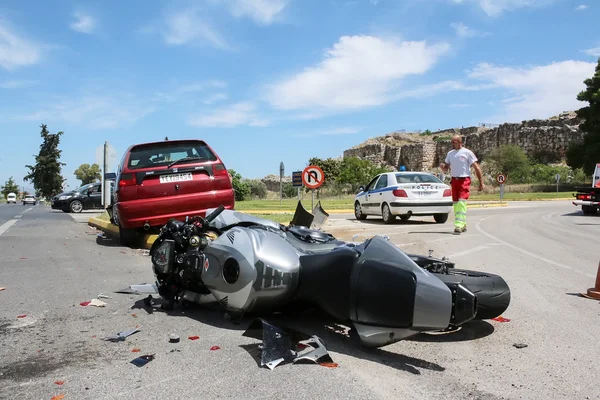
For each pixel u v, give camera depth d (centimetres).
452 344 379
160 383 305
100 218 1474
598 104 5225
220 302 427
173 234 466
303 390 294
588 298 526
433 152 8944
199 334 400
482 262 745
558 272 674
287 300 396
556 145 7462
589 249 912
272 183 7481
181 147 859
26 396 287
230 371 323
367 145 9994
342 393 291
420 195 1352
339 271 362
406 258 336
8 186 12006
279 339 356
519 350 367
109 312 467
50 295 534
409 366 333
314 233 448
